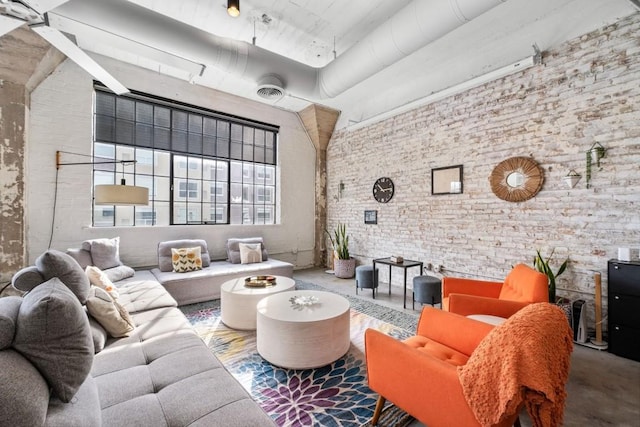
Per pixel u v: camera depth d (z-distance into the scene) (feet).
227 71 9.91
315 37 11.64
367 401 6.13
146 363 5.37
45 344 3.43
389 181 16.57
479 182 12.51
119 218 15.34
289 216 20.29
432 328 6.40
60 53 11.85
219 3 9.71
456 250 13.37
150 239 14.66
